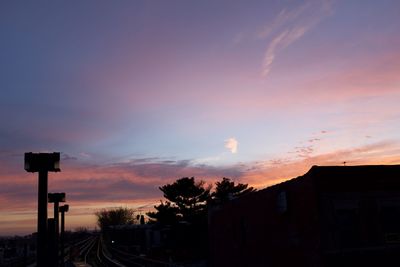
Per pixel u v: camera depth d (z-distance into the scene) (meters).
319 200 13.68
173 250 47.19
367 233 13.57
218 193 54.53
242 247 21.19
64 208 35.28
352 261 13.29
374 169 14.09
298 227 14.98
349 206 13.73
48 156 16.12
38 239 15.79
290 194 15.64
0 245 70.19
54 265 21.56
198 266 34.62
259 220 18.84
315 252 13.64
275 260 17.02
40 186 15.90
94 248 85.94
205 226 48.88
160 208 53.44
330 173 13.89
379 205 13.84
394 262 13.46
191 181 53.78
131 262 36.03
